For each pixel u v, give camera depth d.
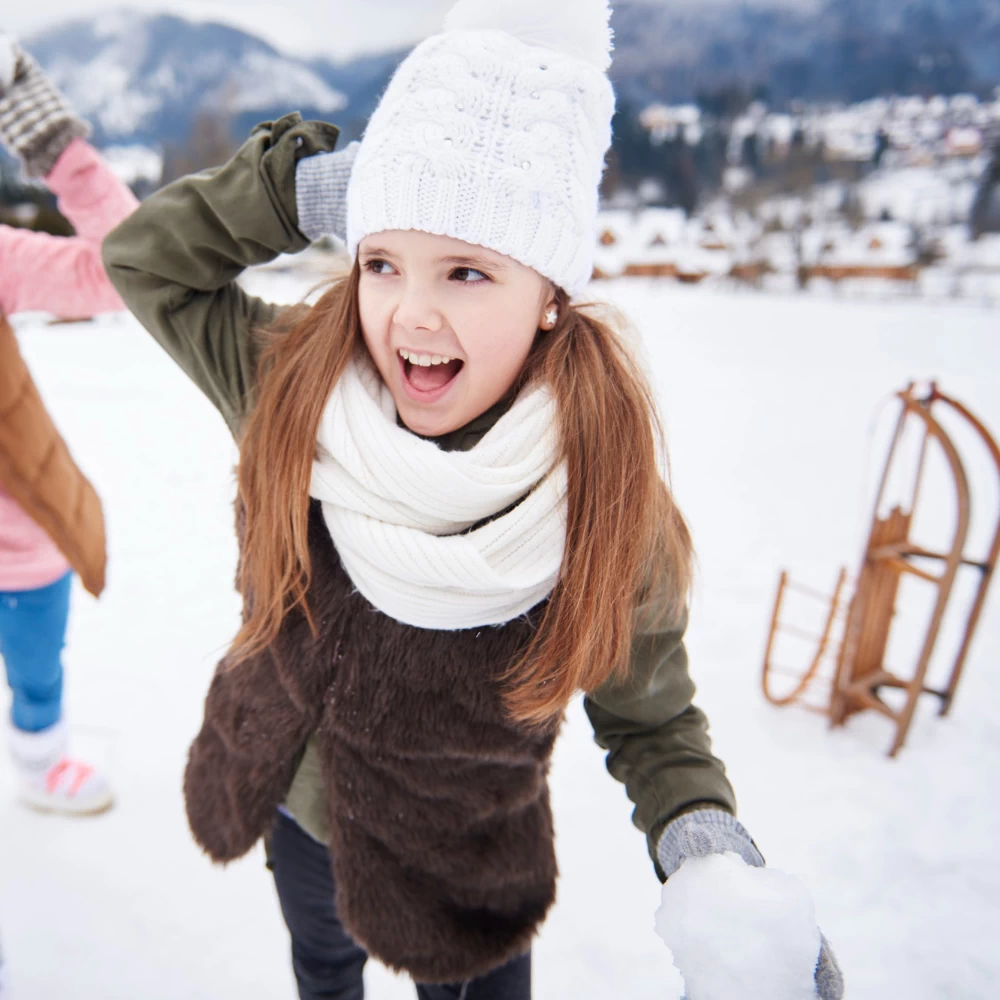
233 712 1.06
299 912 1.19
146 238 1.02
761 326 18.72
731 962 0.74
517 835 1.05
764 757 2.46
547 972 1.73
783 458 6.28
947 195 56.88
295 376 0.93
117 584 3.45
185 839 1.98
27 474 1.56
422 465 0.82
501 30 0.87
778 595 2.68
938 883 2.01
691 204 65.31
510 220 0.82
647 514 0.91
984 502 5.31
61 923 1.73
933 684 2.95
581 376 0.89
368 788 0.96
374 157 0.84
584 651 0.89
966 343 15.27
